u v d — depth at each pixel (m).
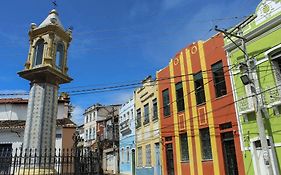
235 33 16.77
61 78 11.70
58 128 20.52
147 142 26.47
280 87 14.06
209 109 18.53
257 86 15.06
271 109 14.33
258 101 13.61
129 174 30.66
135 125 29.77
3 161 9.18
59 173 9.27
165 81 23.78
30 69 11.17
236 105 16.42
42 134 10.57
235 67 16.77
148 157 26.11
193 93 20.19
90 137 50.19
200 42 20.05
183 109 21.25
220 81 18.09
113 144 36.66
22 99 23.52
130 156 30.94
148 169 25.80
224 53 17.80
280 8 14.55
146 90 27.48
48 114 10.95
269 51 14.80
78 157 9.52
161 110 23.91
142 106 28.33
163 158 22.84
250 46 15.91
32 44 11.86
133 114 30.72
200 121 19.22
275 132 13.99
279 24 14.50
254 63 15.53
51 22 11.71
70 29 12.64
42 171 9.43
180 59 22.08
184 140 20.81
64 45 12.22
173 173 21.64
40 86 11.12
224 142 17.34
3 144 19.78
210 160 18.02
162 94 24.08
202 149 18.97
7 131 20.06
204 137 18.94
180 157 20.80
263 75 15.00
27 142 10.44
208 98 18.73
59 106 23.31
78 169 9.40
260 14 15.52
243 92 16.00
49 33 11.58
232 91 16.81
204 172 18.33
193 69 20.52
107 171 37.25
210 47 19.09
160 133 23.69
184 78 21.28
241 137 15.84
